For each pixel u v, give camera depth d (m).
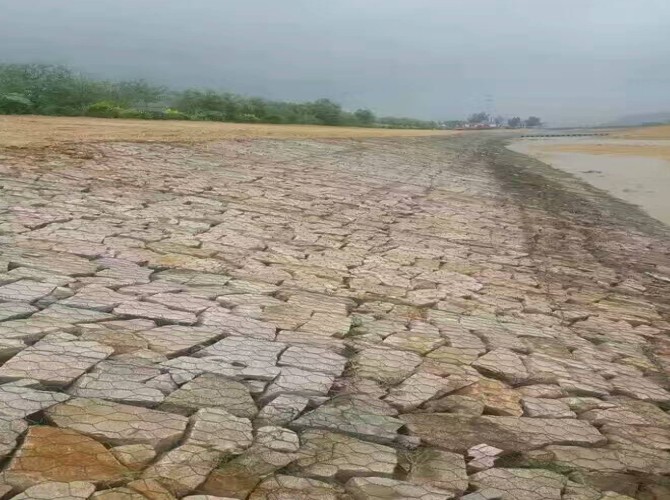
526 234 10.71
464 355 4.48
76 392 3.17
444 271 7.24
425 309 5.61
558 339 5.29
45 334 3.79
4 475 2.46
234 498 2.51
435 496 2.71
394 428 3.26
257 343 4.11
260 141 19.03
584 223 12.73
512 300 6.41
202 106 40.28
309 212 9.79
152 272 5.51
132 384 3.32
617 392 4.25
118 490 2.45
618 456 3.30
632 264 9.27
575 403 3.93
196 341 3.99
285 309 4.94
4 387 3.12
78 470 2.54
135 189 9.35
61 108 29.72
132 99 37.41
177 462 2.69
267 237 7.64
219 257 6.37
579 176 23.27
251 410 3.23
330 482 2.71
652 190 19.16
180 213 8.23
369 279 6.39
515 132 102.44
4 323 3.87
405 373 3.99
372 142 27.50
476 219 11.59
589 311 6.40
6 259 5.22
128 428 2.90
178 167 12.04
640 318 6.41
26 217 6.82
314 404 3.40
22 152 10.88
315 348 4.18
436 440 3.21
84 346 3.69
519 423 3.54
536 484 2.92
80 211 7.47
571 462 3.17
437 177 18.19
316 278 6.12
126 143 13.93
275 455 2.85
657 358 5.20
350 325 4.79
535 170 25.28
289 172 14.02
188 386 3.39
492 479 2.91
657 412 3.98
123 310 4.38
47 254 5.56
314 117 53.53
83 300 4.47
